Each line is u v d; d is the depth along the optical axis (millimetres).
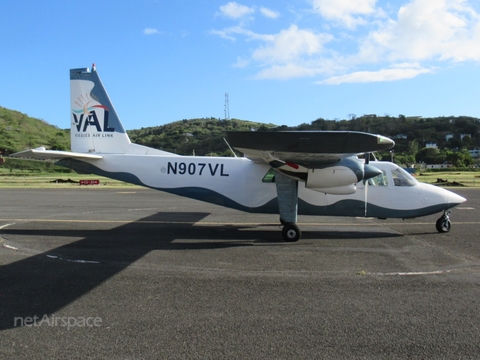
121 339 3771
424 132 103562
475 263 6656
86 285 5363
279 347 3617
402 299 4879
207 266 6395
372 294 5055
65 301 4762
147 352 3518
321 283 5508
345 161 8711
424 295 5023
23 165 61438
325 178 8562
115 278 5691
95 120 10523
